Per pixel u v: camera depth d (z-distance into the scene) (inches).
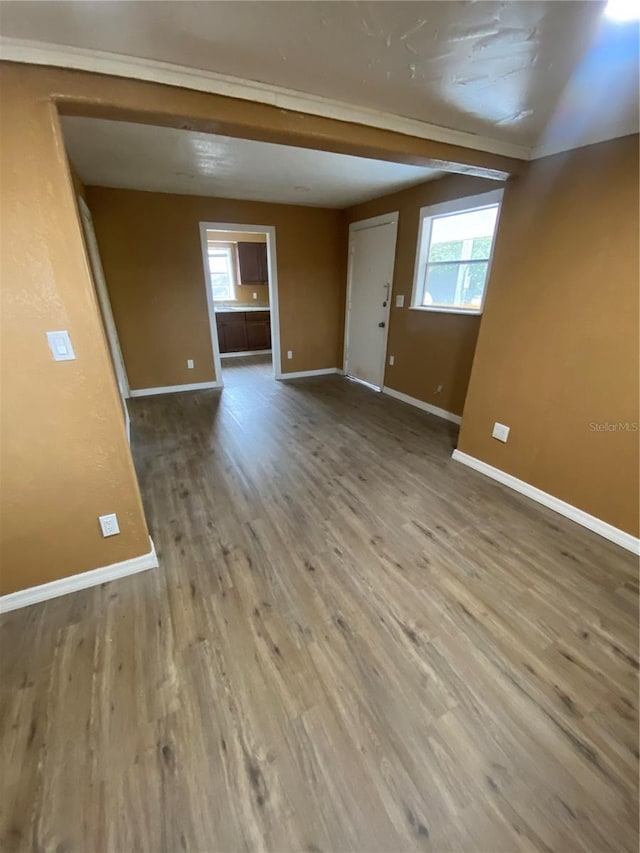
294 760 46.4
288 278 202.7
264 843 39.8
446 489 106.1
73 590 70.9
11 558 65.1
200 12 41.8
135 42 46.7
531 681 55.8
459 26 45.3
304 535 87.0
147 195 162.9
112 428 65.4
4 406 57.5
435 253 152.4
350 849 39.5
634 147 69.7
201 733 49.2
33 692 54.0
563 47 49.6
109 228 160.7
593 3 41.6
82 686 54.7
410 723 50.4
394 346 180.7
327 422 155.0
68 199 52.5
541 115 69.6
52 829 40.8
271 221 188.5
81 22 42.4
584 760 46.7
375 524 91.0
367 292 193.2
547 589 72.2
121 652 59.7
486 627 64.2
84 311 57.7
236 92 56.5
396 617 66.0
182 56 50.1
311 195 169.0
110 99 50.6
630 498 80.8
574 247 82.0
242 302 291.1
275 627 64.1
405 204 157.9
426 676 56.3
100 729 49.6
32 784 44.3
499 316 101.1
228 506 97.8
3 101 46.8
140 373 185.2
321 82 58.0
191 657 58.9
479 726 50.2
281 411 167.5
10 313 53.9
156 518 92.9
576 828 41.0
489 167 83.6
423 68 54.4
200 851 39.3
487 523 91.5
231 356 275.0
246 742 48.3
